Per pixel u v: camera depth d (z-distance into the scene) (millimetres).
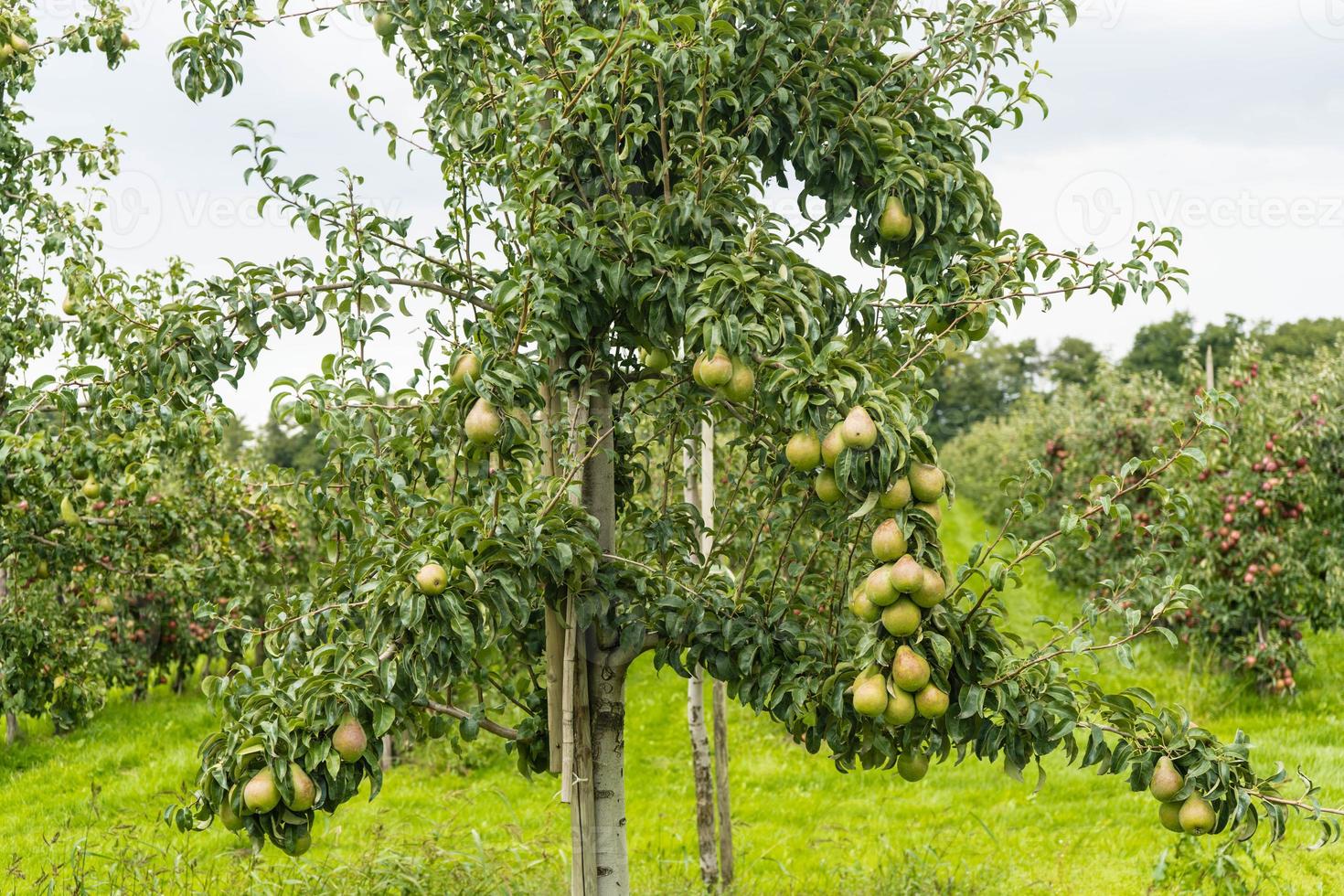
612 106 3637
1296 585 11102
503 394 3271
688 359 3883
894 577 3172
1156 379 14750
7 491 6793
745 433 4312
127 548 8969
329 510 4020
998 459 25141
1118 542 13641
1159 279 3529
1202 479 11477
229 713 3609
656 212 3775
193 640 13328
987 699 3443
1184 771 3445
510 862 6539
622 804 4164
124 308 3785
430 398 3824
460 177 3949
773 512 4168
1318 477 11141
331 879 6016
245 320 3551
